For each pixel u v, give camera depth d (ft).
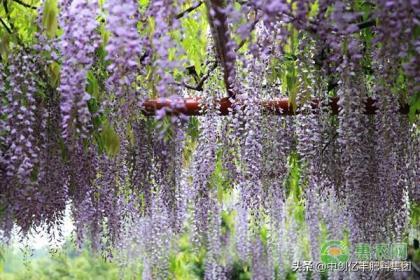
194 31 15.85
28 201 15.35
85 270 41.78
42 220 16.85
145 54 12.83
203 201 20.42
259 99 16.44
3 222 15.75
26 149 13.87
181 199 20.02
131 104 14.05
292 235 30.81
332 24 9.87
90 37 11.58
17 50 13.91
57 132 15.48
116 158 16.83
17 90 13.66
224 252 31.12
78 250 19.12
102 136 15.06
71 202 17.33
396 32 9.34
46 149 15.56
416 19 9.20
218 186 20.54
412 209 20.85
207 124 17.34
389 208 17.65
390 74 12.33
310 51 13.96
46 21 11.64
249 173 16.81
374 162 17.39
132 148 17.80
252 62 15.49
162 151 18.10
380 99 14.57
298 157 19.26
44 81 14.96
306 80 15.48
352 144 14.88
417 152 17.93
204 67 17.67
